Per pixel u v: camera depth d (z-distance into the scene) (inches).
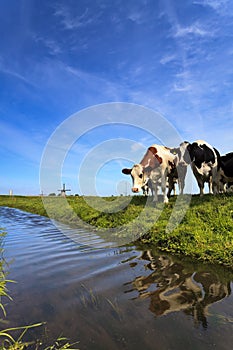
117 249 129.8
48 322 59.8
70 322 59.5
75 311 64.6
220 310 63.8
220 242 120.1
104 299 70.8
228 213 147.3
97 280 85.4
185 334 54.0
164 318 60.4
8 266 102.4
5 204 594.9
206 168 212.5
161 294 73.8
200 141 220.1
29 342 52.2
